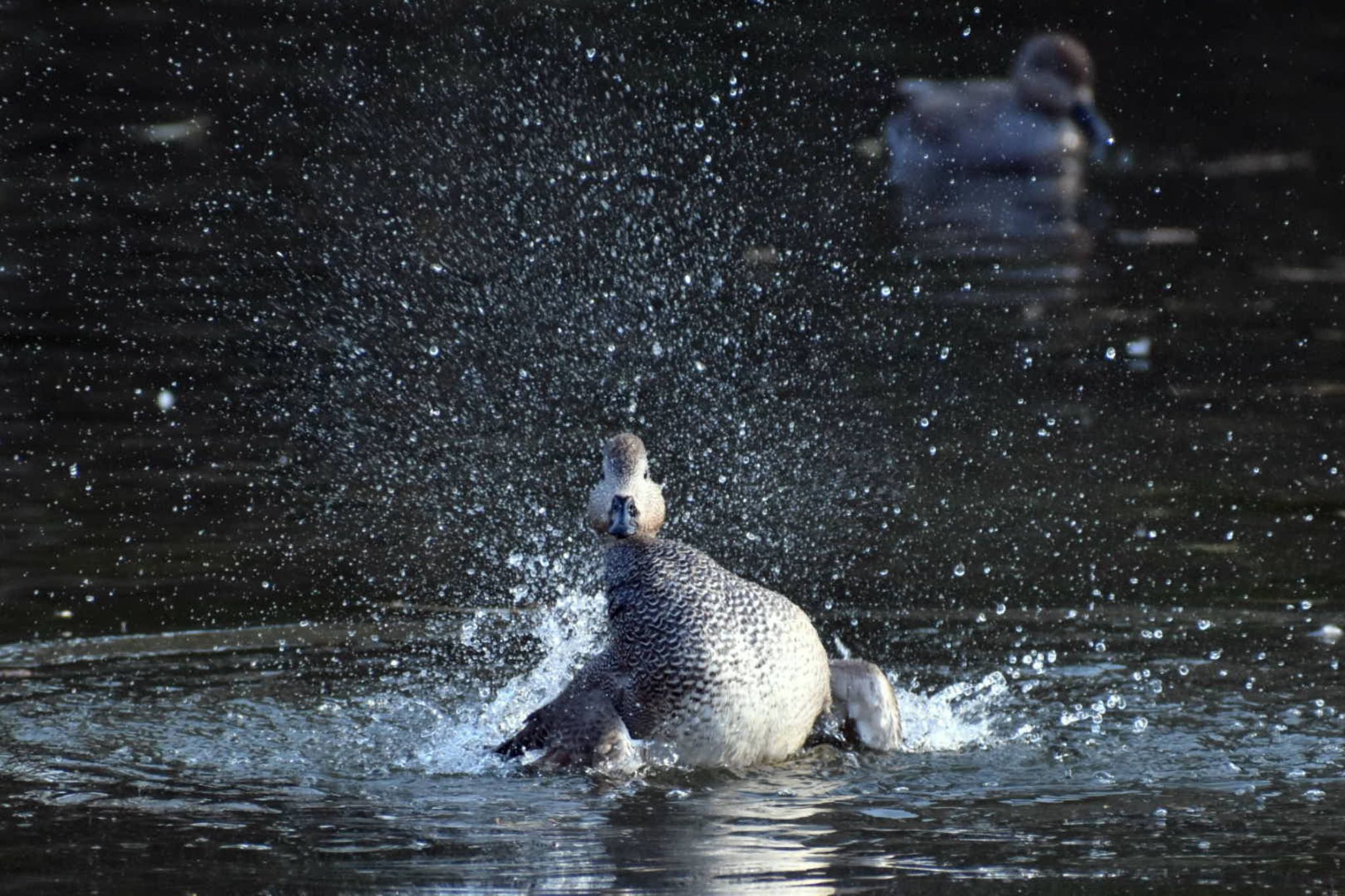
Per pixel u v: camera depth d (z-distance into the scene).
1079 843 6.45
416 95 22.47
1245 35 26.67
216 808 7.01
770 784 7.36
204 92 23.20
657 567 7.88
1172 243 20.19
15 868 6.22
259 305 16.92
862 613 10.25
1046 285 18.31
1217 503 12.28
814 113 22.09
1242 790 7.16
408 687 9.06
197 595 10.51
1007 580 10.82
